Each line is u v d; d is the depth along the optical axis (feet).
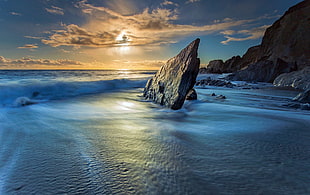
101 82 41.78
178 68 19.10
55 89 28.94
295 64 65.21
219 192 4.13
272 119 12.67
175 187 4.35
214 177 4.82
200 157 6.15
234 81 68.59
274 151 6.68
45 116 13.75
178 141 7.89
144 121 12.59
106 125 11.02
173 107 17.47
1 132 9.14
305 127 10.25
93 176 4.85
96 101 22.58
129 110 17.37
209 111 16.48
